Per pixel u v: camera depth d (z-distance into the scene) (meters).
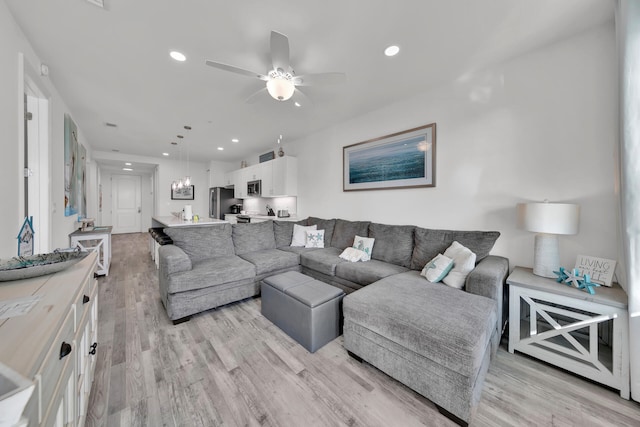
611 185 1.84
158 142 5.36
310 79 2.09
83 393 1.09
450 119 2.73
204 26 1.84
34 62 2.12
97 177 7.09
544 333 1.73
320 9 1.67
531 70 2.19
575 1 1.62
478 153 2.53
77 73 2.50
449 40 2.01
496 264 2.04
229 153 6.54
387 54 2.19
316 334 1.88
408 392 1.49
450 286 2.02
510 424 1.26
